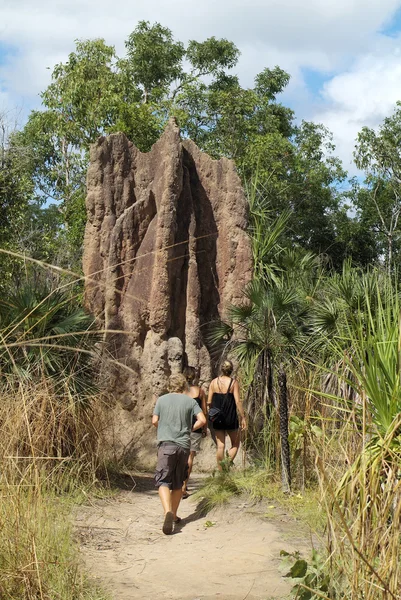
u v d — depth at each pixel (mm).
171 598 5480
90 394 9977
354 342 4945
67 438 9227
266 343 11383
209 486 9445
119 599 5395
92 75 31484
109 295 13453
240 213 14188
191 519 8492
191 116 32625
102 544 7012
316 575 4809
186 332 13602
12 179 19625
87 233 14094
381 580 3723
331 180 36125
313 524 7254
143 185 14305
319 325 11133
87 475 9492
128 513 8625
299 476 9516
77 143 32156
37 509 5559
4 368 8953
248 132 32125
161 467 8125
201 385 13461
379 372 4547
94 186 14195
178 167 13570
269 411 11328
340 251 35500
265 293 12602
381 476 4219
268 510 8297
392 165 35938
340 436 4652
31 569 4945
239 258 14016
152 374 13188
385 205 36188
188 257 13859
